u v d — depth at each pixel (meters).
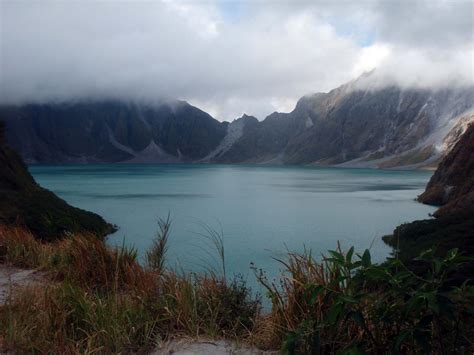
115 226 45.69
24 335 5.35
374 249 33.25
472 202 53.31
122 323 5.55
